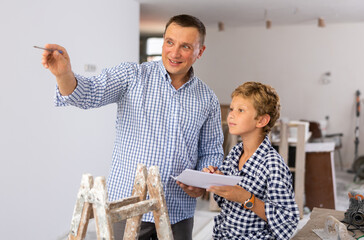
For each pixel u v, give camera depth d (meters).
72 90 1.46
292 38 7.54
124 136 1.78
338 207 4.88
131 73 1.74
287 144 4.42
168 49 1.68
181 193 1.81
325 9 5.89
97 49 4.16
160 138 1.75
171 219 1.80
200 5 5.63
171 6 5.70
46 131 3.37
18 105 3.02
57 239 3.60
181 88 1.79
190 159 1.85
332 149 4.63
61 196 3.64
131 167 1.75
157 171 1.35
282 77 7.64
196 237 3.71
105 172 4.46
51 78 3.39
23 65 3.05
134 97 1.74
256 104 1.49
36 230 3.32
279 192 1.42
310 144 4.60
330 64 7.39
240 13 6.27
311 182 4.61
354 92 7.30
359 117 7.29
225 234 1.55
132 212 1.26
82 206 1.20
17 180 3.06
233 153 1.66
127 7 4.90
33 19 3.13
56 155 3.53
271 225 1.41
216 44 7.91
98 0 4.14
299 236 1.85
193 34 1.66
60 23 3.49
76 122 3.81
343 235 1.76
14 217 3.06
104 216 1.16
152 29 7.84
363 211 1.98
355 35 7.23
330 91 7.41
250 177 1.50
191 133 1.81
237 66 7.84
